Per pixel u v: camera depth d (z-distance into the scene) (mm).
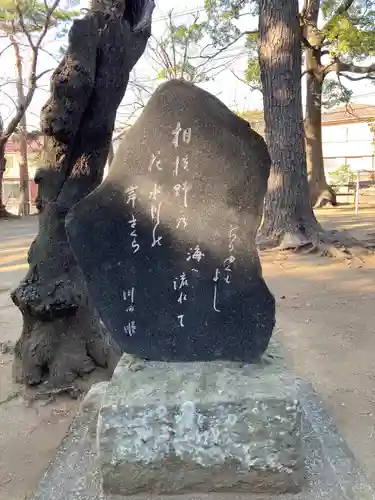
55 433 2941
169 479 2027
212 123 2254
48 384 3383
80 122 3217
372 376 3643
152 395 2061
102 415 2023
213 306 2309
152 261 2305
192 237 2297
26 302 3383
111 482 2029
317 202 16016
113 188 2285
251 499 2006
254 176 2277
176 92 2246
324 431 2564
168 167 2273
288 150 8250
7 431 2977
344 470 2207
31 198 21297
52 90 3111
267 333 2303
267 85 8203
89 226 2295
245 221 2291
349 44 11836
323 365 3854
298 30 8055
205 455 2012
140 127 2270
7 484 2488
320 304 5457
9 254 8797
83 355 3396
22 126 16859
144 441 2012
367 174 23625
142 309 2322
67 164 3357
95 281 2320
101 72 3162
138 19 3344
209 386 2109
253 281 2301
